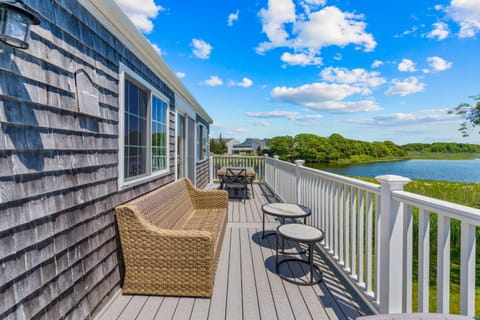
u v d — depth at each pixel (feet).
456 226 12.26
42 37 4.56
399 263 5.49
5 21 3.43
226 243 10.71
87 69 5.94
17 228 3.97
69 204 5.20
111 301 6.54
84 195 5.72
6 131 3.83
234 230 12.46
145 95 10.30
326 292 7.06
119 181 7.43
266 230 12.44
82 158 5.69
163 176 12.22
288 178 16.46
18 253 3.97
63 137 5.08
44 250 4.49
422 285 4.79
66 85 5.20
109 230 6.77
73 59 5.43
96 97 6.29
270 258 9.23
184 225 9.77
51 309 4.61
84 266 5.63
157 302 6.49
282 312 6.15
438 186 20.86
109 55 6.99
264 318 5.92
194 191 12.62
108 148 6.88
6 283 3.76
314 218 11.10
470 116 18.95
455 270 10.05
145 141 10.28
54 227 4.75
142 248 6.75
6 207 3.79
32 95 4.32
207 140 29.43
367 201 6.72
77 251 5.41
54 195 4.78
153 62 10.31
